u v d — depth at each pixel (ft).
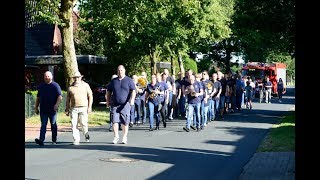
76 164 33.99
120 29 96.84
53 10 79.20
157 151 40.83
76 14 131.75
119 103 45.91
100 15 98.22
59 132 58.29
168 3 101.14
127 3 92.58
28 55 126.93
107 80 122.42
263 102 138.41
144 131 58.95
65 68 82.23
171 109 75.87
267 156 36.50
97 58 117.19
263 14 87.40
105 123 72.43
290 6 82.23
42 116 44.96
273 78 169.37
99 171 31.24
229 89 87.25
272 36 89.86
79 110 46.11
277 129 58.13
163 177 29.22
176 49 120.16
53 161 35.24
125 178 28.81
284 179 26.89
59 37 138.41
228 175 29.99
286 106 118.11
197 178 29.01
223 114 85.20
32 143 46.80
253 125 66.54
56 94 45.16
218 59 190.39
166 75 75.05
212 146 44.32
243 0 92.27
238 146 44.32
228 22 153.79
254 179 27.12
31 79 114.83
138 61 120.78
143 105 70.38
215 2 127.24
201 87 58.70
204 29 122.83
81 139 50.31
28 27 133.69
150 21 100.58
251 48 179.83
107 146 44.16
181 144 45.70
